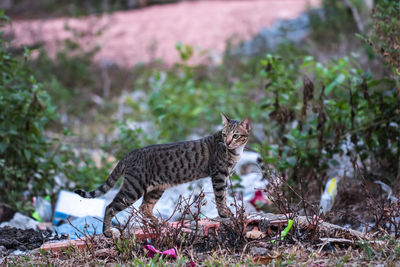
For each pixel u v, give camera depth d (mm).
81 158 15820
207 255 8258
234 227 8719
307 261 7797
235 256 8227
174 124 17547
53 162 12930
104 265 8109
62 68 25547
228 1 37281
